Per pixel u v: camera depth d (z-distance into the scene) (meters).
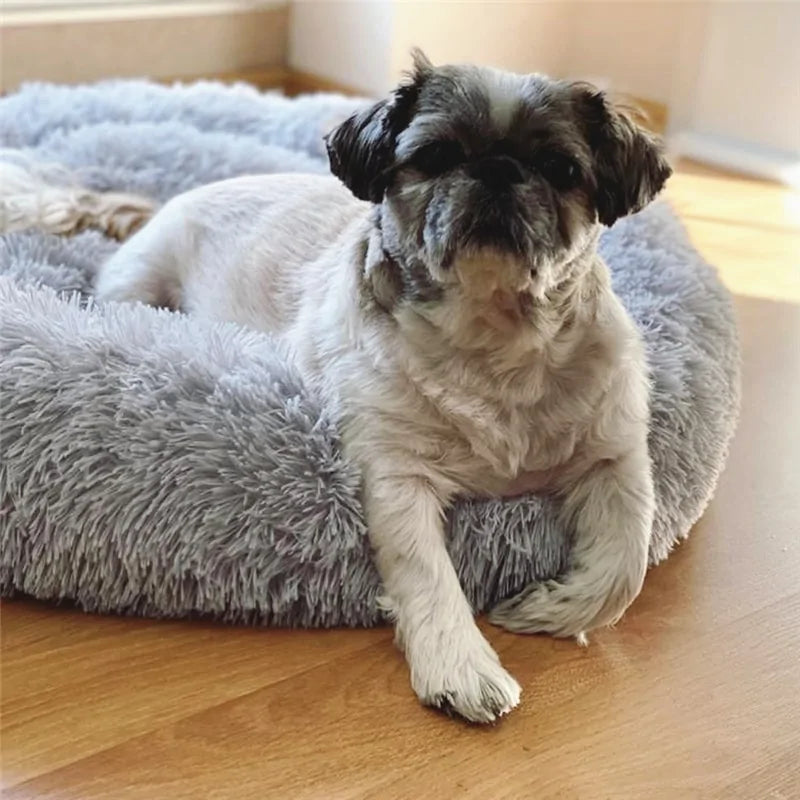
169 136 1.15
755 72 1.51
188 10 1.54
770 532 0.78
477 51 1.58
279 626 0.67
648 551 0.70
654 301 0.86
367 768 0.56
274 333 0.79
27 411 0.67
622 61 1.69
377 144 0.65
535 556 0.69
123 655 0.63
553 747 0.58
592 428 0.68
